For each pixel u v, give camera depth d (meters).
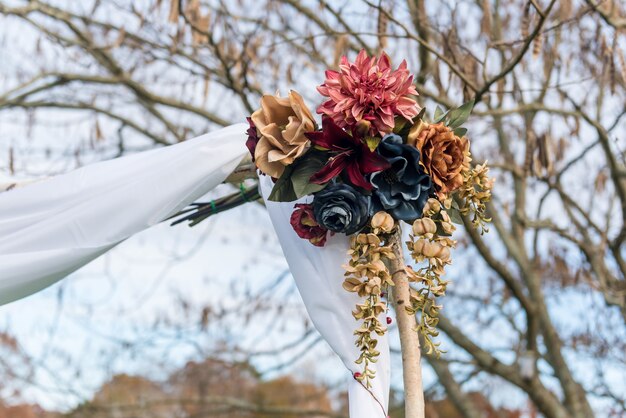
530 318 6.54
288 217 2.81
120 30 5.40
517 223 7.14
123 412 8.00
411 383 2.45
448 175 2.48
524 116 6.12
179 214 3.31
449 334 6.84
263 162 2.50
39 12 6.14
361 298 2.67
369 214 2.46
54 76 6.43
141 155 3.00
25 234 2.89
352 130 2.43
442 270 2.49
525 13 4.21
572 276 6.60
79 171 2.98
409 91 2.47
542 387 6.68
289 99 2.50
